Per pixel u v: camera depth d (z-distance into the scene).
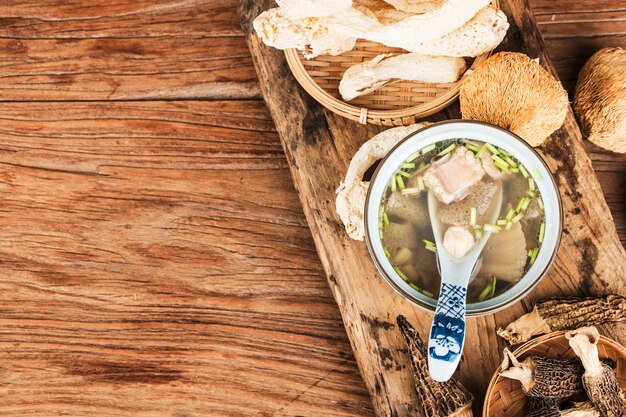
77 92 0.91
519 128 0.75
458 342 0.67
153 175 0.90
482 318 0.78
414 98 0.81
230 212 0.89
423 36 0.74
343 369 0.88
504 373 0.74
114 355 0.90
